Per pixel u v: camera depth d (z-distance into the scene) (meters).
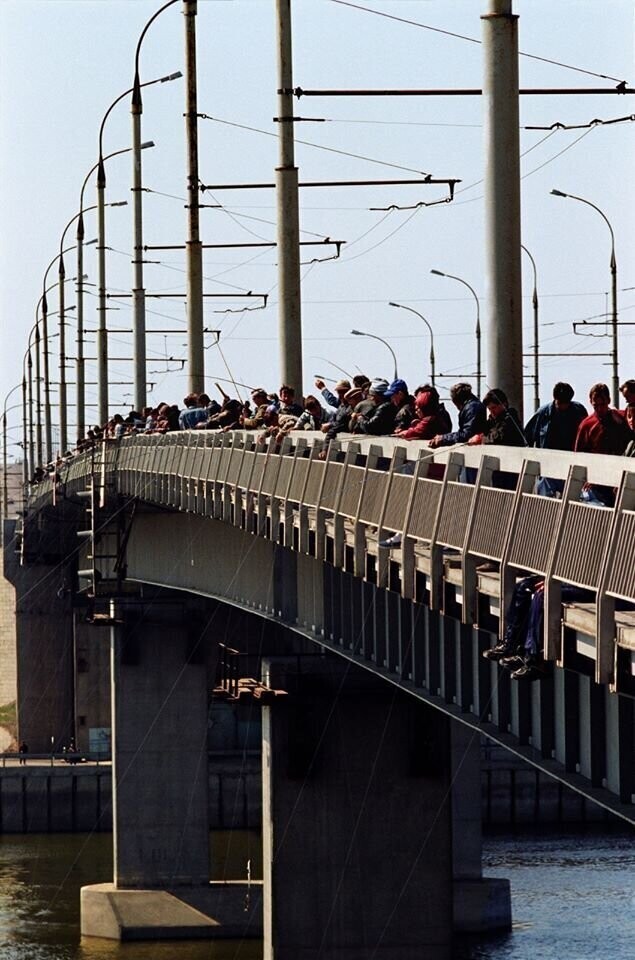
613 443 39.47
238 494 74.69
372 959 97.88
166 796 147.12
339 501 56.38
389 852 98.25
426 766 98.19
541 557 36.19
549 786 197.00
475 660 48.62
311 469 61.12
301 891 98.19
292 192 80.62
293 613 73.88
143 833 145.88
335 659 98.44
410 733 98.38
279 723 98.50
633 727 37.62
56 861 176.38
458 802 132.62
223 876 160.12
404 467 49.59
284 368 80.50
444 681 51.50
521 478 37.94
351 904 98.19
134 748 148.25
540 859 164.75
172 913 139.12
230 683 103.06
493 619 42.00
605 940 125.62
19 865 173.75
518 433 43.50
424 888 98.12
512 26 48.66
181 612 149.62
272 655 99.06
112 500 123.94
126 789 147.25
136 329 140.88
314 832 98.19
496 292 48.41
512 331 48.41
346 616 64.31
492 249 48.50
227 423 87.38
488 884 131.50
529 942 126.44
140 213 140.25
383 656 59.28
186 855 144.75
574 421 43.25
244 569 82.88
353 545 54.72
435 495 45.31
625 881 150.25
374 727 98.38
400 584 51.44
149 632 149.50
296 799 98.19
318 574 68.56
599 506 33.03
